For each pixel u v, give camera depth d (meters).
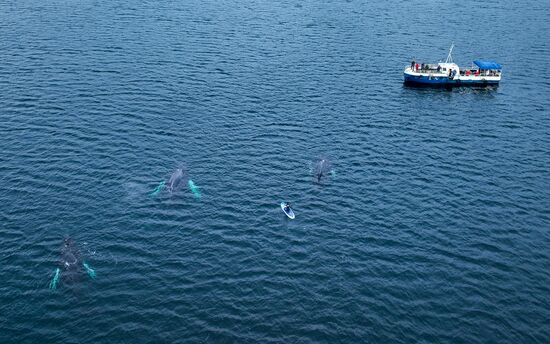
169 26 143.75
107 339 49.66
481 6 187.50
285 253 61.66
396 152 85.69
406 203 72.31
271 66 119.75
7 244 60.47
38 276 56.38
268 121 93.00
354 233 65.69
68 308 52.78
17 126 85.25
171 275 57.47
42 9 151.50
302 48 133.62
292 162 80.44
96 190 70.62
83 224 64.38
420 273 59.78
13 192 69.25
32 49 119.38
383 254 62.41
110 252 60.25
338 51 133.25
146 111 93.12
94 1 163.50
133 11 155.75
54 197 68.75
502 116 102.19
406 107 104.06
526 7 188.12
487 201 73.94
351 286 57.34
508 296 57.34
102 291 54.91
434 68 119.00
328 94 106.94
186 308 53.41
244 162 79.50
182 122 90.12
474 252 63.69
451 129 95.44
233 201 70.31
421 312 54.53
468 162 84.06
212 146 83.25
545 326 53.81
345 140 88.50
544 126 98.38
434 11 178.12
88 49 121.75
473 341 51.62
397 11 175.75
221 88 105.50
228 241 63.00
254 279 57.50
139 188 71.56
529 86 118.00
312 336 51.03
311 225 66.69
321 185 75.19
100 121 88.44
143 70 111.62
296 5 177.25
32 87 99.81
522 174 81.44
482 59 132.62
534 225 69.31
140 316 52.25
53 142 81.19
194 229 64.62
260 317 52.81
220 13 160.75
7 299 53.38
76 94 98.00
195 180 74.19
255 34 142.38
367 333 51.69
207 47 129.12
